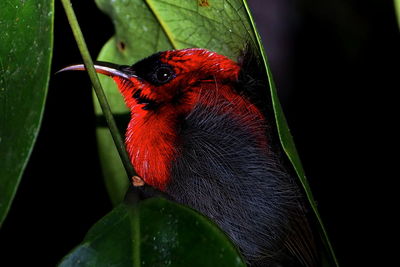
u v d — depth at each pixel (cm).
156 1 79
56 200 89
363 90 91
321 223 75
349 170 92
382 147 92
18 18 74
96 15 85
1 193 73
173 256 74
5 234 89
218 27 80
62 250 89
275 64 90
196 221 74
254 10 89
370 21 89
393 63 90
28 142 73
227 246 74
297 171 75
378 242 92
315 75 90
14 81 74
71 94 89
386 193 92
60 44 86
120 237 74
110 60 81
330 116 91
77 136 89
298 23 89
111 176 81
